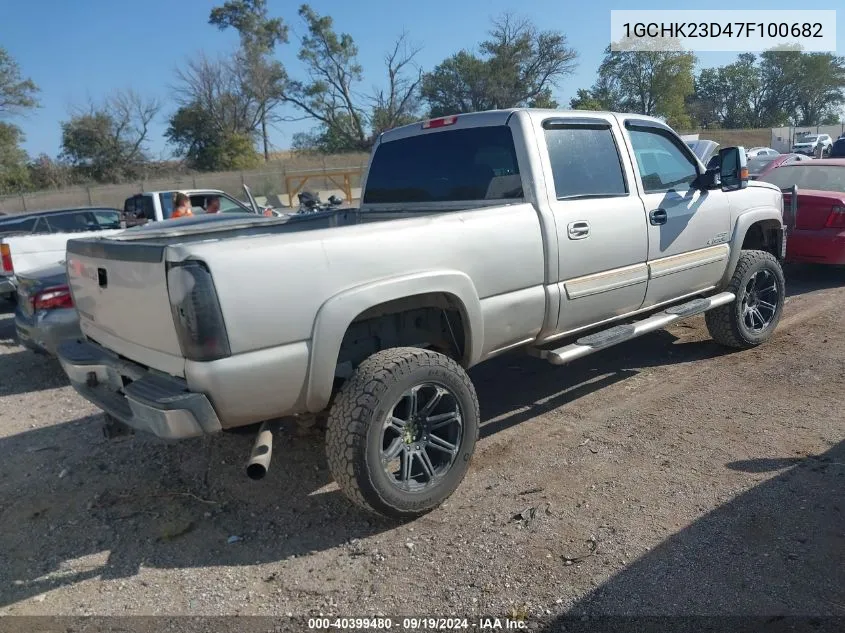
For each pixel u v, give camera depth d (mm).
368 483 3270
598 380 5496
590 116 4617
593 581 2965
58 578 3221
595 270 4434
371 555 3270
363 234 3340
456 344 3959
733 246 5609
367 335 3707
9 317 9867
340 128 59688
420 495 3471
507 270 3912
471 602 2891
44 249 9289
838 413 4555
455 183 4598
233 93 55625
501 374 5789
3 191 46438
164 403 2920
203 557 3344
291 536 3480
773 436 4262
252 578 3154
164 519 3719
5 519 3812
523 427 4645
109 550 3445
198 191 13453
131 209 13359
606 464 4020
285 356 3086
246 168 52156
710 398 4957
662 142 5230
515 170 4211
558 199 4238
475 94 55469
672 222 4977
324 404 3316
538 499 3666
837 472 3758
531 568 3082
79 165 52906
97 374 3775
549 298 4148
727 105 80500
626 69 56188
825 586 2844
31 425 5301
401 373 3326
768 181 9484
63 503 3963
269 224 5043
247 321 2977
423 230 3551
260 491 3973
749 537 3203
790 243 8305
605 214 4453
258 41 57625
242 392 3008
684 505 3514
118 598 3047
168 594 3061
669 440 4289
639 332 4703
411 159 4883
